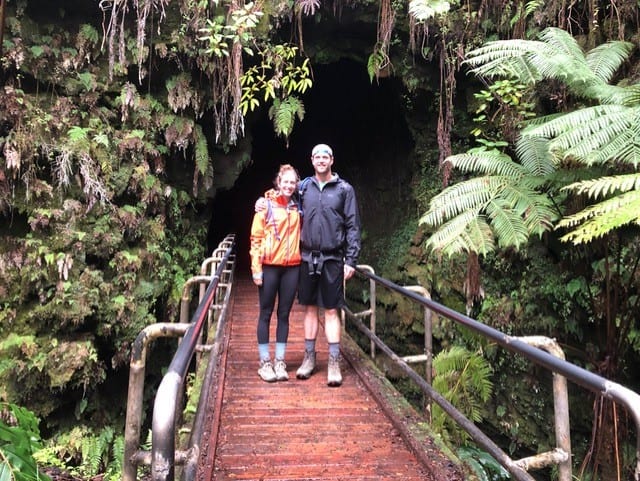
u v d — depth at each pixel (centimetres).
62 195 608
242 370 450
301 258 410
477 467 410
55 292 597
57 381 586
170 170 759
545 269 524
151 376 698
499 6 623
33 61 593
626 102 365
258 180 1652
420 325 736
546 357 161
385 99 872
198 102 701
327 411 363
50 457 591
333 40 766
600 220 308
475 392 528
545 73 375
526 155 419
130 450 179
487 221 444
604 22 500
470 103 694
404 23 689
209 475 264
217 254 672
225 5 652
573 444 500
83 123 638
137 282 669
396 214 891
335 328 413
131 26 650
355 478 271
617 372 424
